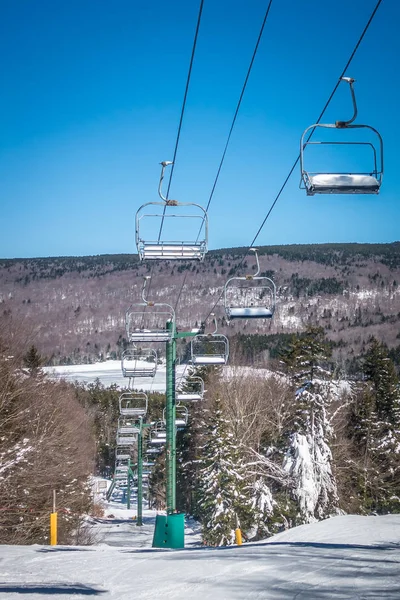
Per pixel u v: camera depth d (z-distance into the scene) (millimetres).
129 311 18156
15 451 22500
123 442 48438
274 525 30328
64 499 26281
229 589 7113
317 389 32625
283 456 33031
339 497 32906
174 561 9664
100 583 7910
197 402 47750
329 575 7762
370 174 8258
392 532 13430
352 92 8141
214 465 31047
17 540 21844
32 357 41000
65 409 35844
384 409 43469
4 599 6770
